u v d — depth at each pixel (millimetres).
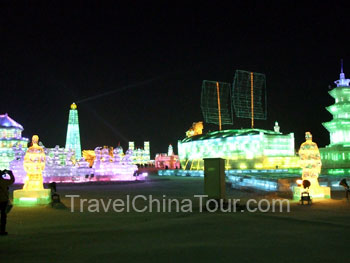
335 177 29453
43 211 18234
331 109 48031
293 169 54812
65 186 39312
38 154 22188
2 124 63000
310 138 22891
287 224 13469
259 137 58000
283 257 8844
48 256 9094
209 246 10031
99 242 10680
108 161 49500
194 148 68125
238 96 61812
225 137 62375
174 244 10320
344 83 47844
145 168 98688
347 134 47344
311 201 19594
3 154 57781
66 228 13234
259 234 11656
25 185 21953
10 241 10898
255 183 31531
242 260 8594
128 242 10648
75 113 82312
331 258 8750
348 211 17000
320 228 12633
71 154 50719
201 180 49438
